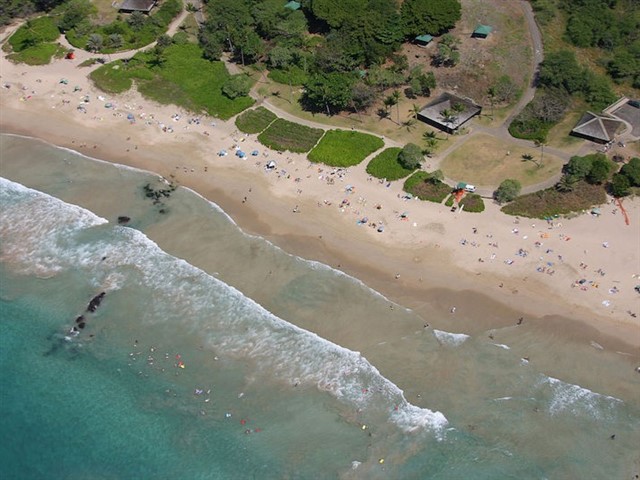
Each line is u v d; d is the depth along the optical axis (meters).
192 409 77.25
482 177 107.25
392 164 109.44
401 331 84.50
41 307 88.38
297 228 99.81
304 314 86.69
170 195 106.06
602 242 95.69
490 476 70.19
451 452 72.50
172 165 112.19
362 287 90.38
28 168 111.31
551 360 81.38
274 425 75.44
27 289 90.56
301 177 108.81
